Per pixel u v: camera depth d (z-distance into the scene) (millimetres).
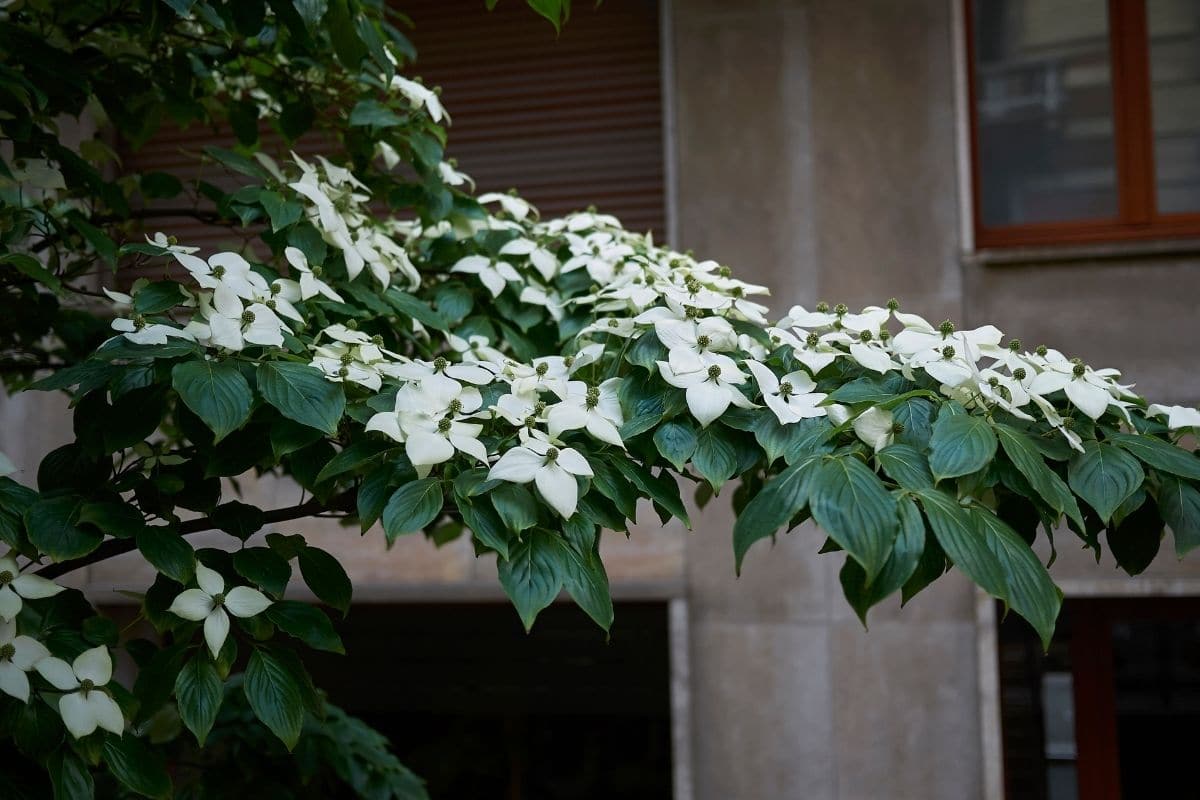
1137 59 3355
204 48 1721
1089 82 3393
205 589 1151
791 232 3387
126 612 3506
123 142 3465
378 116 1569
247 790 1790
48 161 1404
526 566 1021
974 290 3305
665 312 1240
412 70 3631
